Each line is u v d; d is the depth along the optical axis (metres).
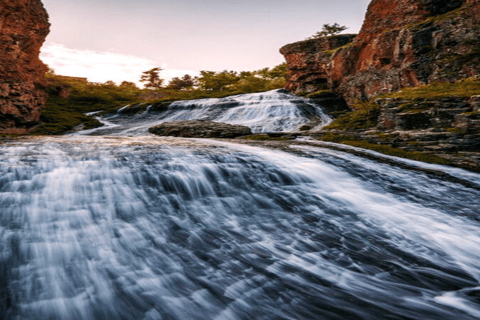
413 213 5.25
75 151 6.80
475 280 3.33
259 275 3.16
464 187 6.81
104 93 44.56
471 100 10.15
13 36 20.97
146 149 7.37
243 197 5.32
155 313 2.52
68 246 3.40
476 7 17.45
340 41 32.06
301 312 2.60
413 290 3.06
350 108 24.84
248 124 21.52
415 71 19.16
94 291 2.74
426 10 21.72
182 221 4.31
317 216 4.90
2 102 20.11
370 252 3.85
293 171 6.72
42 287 2.73
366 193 6.05
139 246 3.57
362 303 2.77
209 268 3.25
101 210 4.26
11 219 3.77
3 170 5.07
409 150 9.91
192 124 15.65
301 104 25.58
